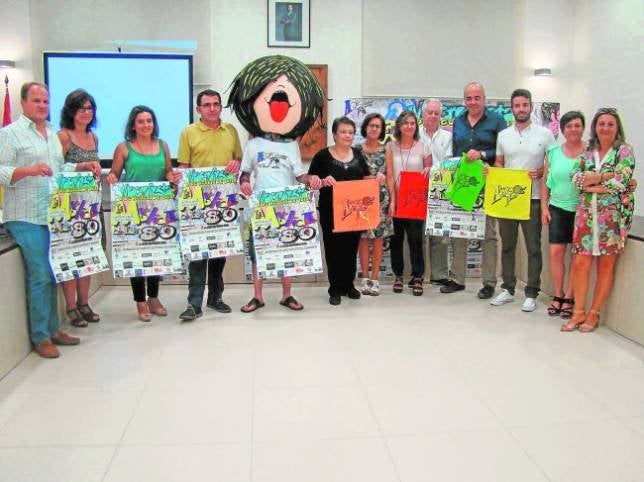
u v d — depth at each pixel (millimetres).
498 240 5301
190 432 2506
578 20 6059
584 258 3791
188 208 3875
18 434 2488
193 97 5836
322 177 4242
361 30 5938
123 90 5715
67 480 2160
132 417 2639
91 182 3539
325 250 4398
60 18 5730
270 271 4012
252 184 4633
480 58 6184
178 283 5047
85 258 3521
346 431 2518
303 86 3924
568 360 3340
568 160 3910
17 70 5629
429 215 4418
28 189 3271
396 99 6020
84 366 3225
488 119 4395
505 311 4285
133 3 5766
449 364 3260
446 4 6086
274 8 5812
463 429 2541
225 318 4086
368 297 4656
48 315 3393
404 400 2814
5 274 3105
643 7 5090
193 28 5840
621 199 3623
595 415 2682
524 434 2506
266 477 2178
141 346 3531
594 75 5809
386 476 2188
